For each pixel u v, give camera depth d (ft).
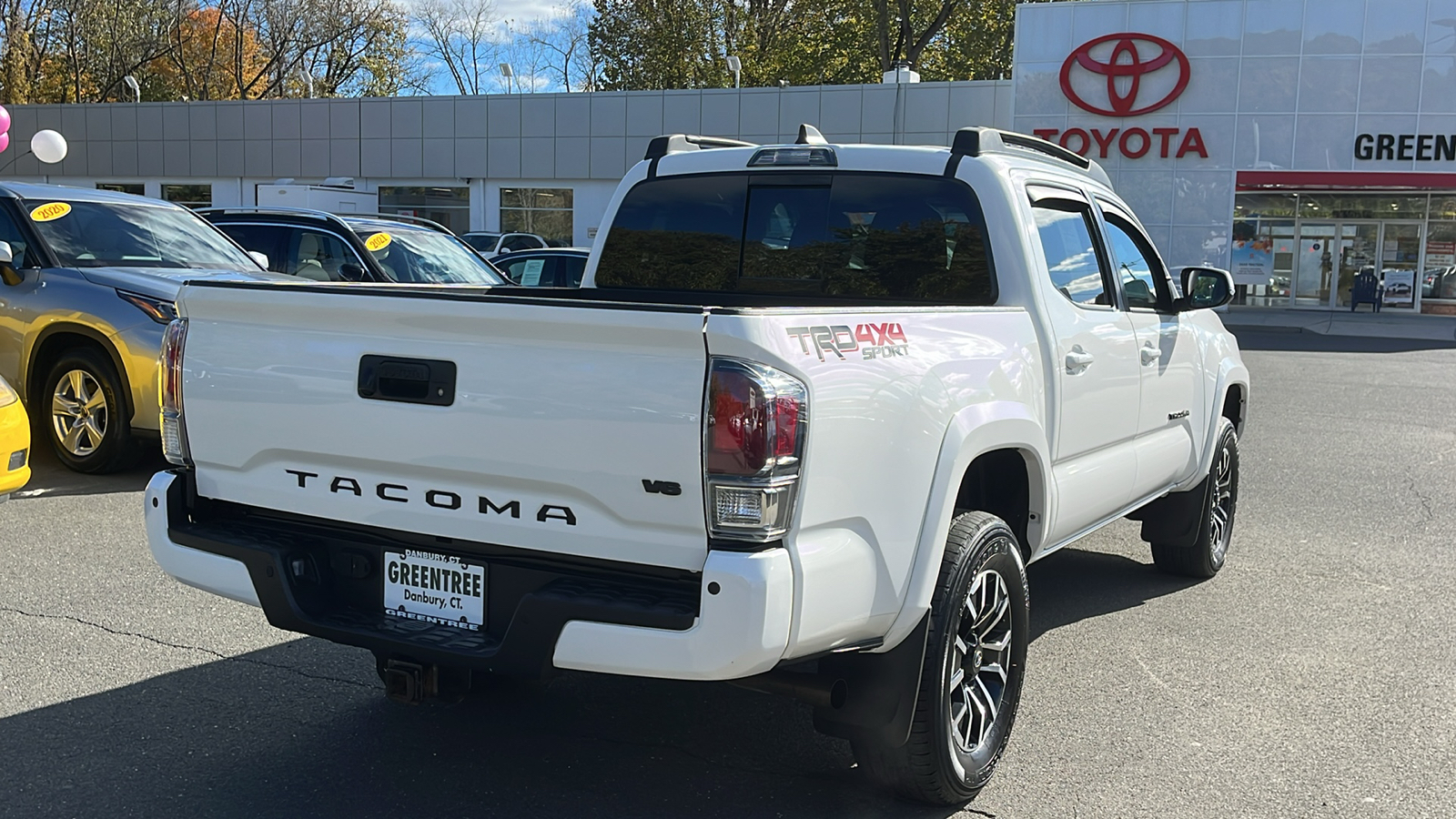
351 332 10.29
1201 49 94.12
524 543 9.70
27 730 12.84
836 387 9.36
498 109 115.24
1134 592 19.74
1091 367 14.52
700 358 8.76
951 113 102.73
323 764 12.21
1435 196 95.20
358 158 120.06
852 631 9.82
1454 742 13.48
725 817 11.27
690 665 8.86
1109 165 97.30
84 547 20.11
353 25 188.44
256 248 33.88
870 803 11.67
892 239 14.44
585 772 12.22
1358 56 91.30
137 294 24.89
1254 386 50.49
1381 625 17.90
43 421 25.99
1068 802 11.82
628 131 111.86
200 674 14.64
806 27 161.68
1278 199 98.63
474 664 9.73
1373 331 82.89
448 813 11.20
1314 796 12.03
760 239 15.28
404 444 10.05
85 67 183.52
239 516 11.54
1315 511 25.99
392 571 10.59
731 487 8.72
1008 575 11.98
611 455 9.11
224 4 187.42
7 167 130.41
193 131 124.57
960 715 11.43
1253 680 15.44
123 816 10.95
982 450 11.51
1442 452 34.01
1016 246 13.61
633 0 150.71
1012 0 144.46
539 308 9.17
